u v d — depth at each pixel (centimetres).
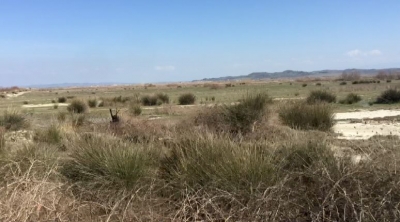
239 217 462
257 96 1374
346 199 440
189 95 3691
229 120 1216
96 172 606
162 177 629
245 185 525
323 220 443
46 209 486
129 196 534
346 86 7331
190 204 495
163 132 1084
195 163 591
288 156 618
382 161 515
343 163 533
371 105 2941
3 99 6981
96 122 1717
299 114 1395
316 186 490
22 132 1525
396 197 451
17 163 650
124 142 780
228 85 10106
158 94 4141
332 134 1280
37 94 10138
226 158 571
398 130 1469
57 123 1418
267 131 1134
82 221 475
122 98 4566
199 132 828
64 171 657
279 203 460
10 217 454
